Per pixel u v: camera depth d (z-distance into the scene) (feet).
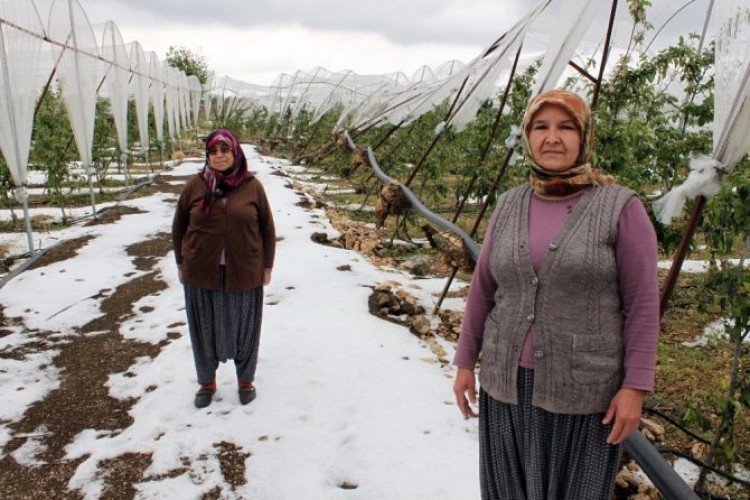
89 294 19.42
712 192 8.68
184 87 81.41
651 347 5.00
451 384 13.12
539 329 5.35
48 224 31.12
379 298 18.43
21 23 22.06
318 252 24.72
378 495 9.30
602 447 5.36
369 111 58.29
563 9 14.32
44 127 34.55
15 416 11.89
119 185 45.65
